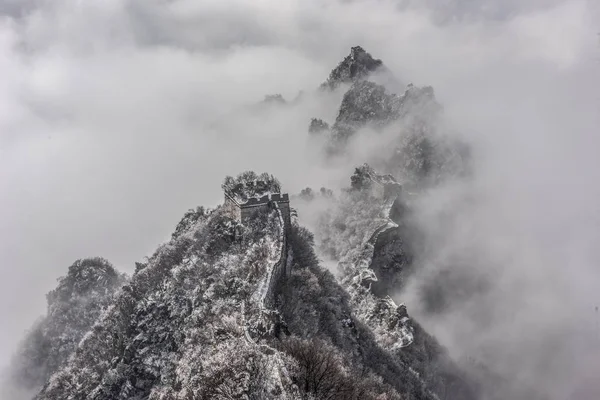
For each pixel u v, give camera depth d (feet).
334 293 331.77
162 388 233.14
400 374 326.85
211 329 223.51
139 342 277.44
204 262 308.81
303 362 170.40
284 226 323.37
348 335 293.02
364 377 217.77
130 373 266.36
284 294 264.11
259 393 160.25
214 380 171.83
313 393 159.53
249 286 248.52
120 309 330.75
